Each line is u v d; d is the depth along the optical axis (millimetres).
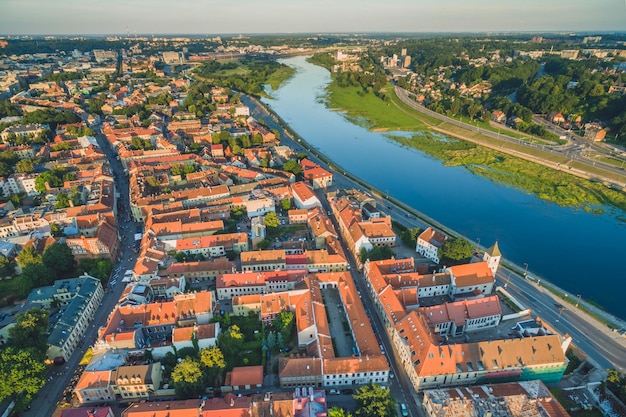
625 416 133250
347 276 197875
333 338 170000
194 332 156375
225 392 144625
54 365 156500
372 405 128125
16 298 191000
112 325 161250
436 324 167625
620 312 194750
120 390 140875
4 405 136375
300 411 126562
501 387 137875
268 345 161000
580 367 157875
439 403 130125
